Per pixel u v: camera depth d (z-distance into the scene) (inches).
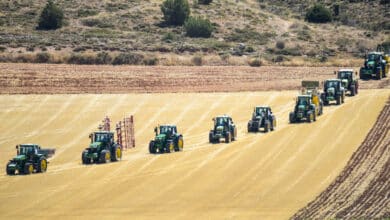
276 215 5492.1
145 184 6309.1
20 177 6614.2
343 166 6668.3
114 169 6776.6
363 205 5595.5
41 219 5551.2
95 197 6018.7
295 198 5885.8
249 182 6328.7
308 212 5506.9
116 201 5900.6
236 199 5905.5
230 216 5502.0
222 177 6466.5
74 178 6535.4
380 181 6195.9
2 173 6786.4
